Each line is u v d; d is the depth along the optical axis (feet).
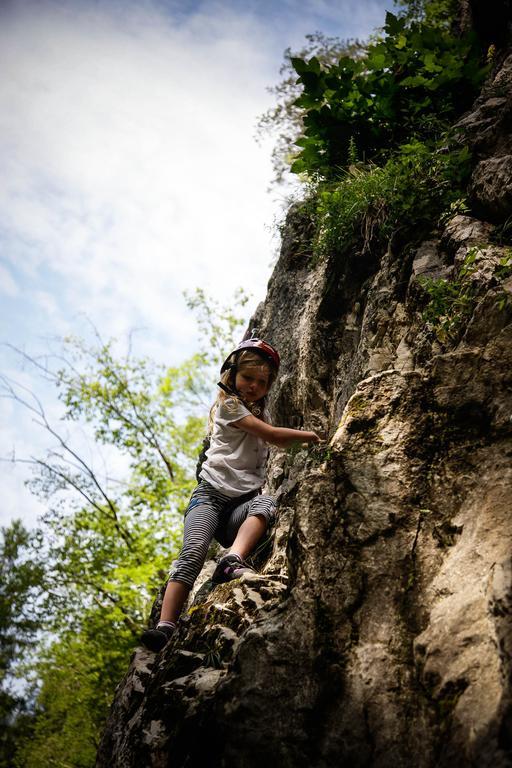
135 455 38.42
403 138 15.15
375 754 6.08
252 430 10.45
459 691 5.98
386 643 6.76
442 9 20.95
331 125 15.33
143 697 10.15
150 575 31.19
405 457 8.02
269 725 6.48
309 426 13.60
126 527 35.53
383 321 11.59
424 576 7.09
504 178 10.71
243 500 10.91
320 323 14.16
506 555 6.54
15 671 37.24
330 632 6.97
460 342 9.36
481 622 6.25
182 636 9.33
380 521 7.59
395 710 6.26
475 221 11.21
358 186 13.44
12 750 41.06
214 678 7.59
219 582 10.16
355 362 12.07
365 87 14.97
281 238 18.04
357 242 13.85
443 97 14.66
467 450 7.79
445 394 8.29
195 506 10.77
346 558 7.43
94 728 34.88
